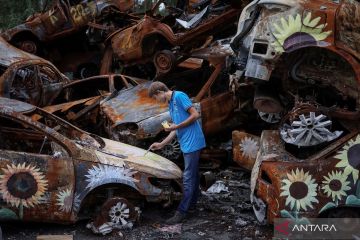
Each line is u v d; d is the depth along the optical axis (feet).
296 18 17.07
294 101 18.38
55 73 33.40
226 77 27.76
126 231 17.79
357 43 17.03
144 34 33.27
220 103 25.81
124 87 29.58
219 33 32.73
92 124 27.76
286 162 16.75
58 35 43.70
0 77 29.07
